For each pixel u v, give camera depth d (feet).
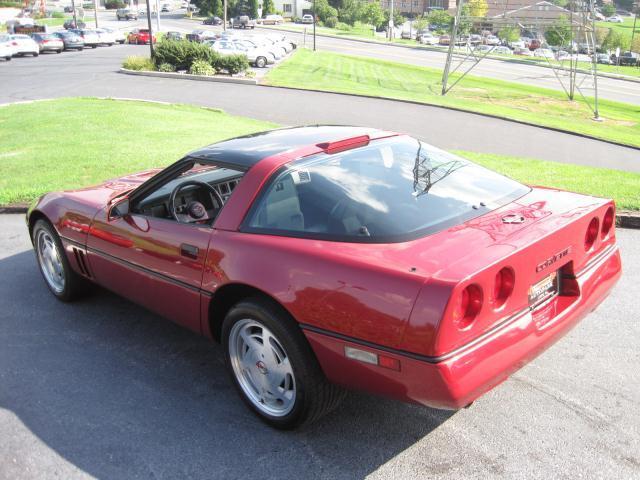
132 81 90.89
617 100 113.39
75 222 14.58
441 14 376.07
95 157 33.37
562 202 11.19
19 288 17.44
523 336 9.30
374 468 9.78
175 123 47.55
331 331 9.30
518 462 9.80
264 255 10.16
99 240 13.85
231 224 10.93
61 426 11.09
